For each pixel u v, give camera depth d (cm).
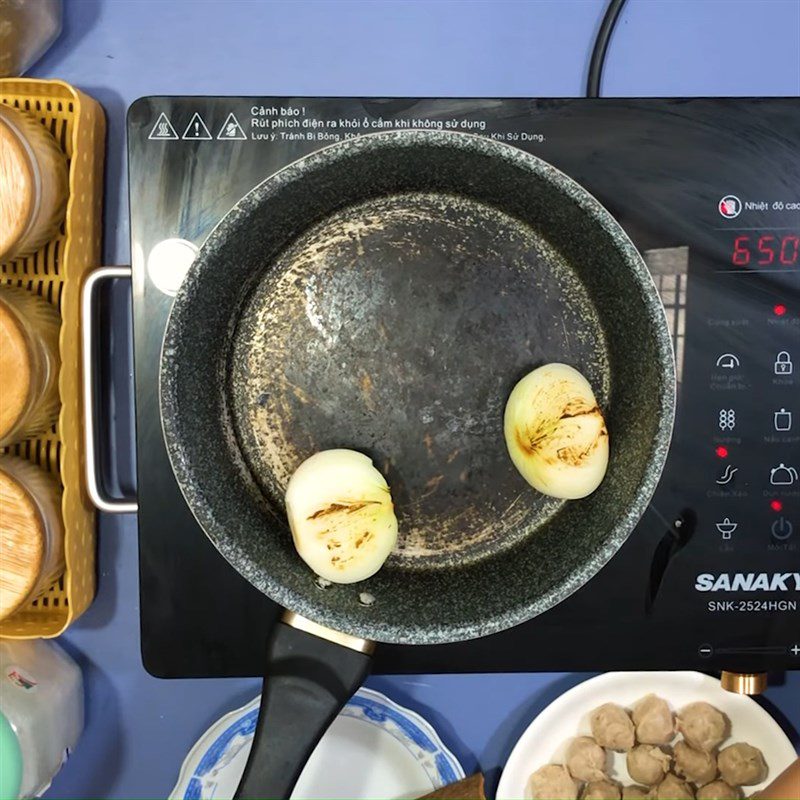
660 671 49
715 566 47
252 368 44
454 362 45
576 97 47
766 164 45
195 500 37
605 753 51
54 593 47
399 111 44
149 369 45
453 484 45
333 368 45
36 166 42
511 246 45
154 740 52
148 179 44
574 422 41
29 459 47
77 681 50
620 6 47
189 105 44
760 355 46
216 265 39
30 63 47
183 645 46
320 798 51
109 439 49
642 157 45
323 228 44
